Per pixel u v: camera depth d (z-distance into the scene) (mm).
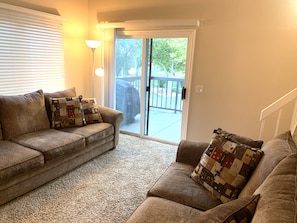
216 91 3295
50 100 3043
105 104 4195
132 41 3797
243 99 3160
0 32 2838
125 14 3715
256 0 2855
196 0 3164
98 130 2980
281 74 2910
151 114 3998
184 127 3617
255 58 2998
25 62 3197
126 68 3975
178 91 3678
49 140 2459
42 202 2098
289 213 737
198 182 1723
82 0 3936
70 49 3896
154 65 3744
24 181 2115
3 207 1992
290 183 929
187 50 3361
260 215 792
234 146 1648
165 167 2906
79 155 2732
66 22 3734
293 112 2734
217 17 3090
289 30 2775
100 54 4109
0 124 2480
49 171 2365
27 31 3154
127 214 1996
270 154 1389
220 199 1549
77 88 4168
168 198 1546
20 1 3029
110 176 2635
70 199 2168
